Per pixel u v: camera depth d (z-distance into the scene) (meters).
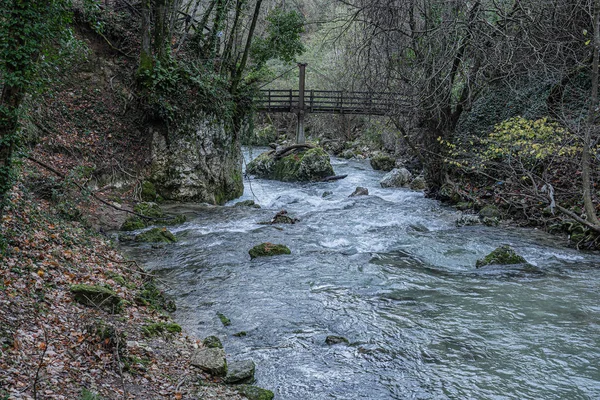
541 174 16.94
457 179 20.41
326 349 7.52
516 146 16.95
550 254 12.52
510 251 11.87
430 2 16.64
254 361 7.13
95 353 5.98
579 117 15.99
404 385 6.52
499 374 6.79
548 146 15.30
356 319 8.58
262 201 20.36
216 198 19.45
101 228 13.35
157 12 17.56
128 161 17.16
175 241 13.23
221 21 20.30
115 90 17.78
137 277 9.95
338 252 12.56
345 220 16.11
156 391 5.70
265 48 23.41
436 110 18.83
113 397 5.29
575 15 15.94
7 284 6.86
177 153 18.05
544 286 10.21
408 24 18.17
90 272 8.90
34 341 5.76
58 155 14.98
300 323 8.44
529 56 16.45
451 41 16.42
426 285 10.29
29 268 7.70
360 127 40.72
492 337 7.89
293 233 14.37
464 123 21.81
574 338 7.84
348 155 35.09
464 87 18.69
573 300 9.43
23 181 11.47
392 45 17.16
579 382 6.60
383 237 14.05
